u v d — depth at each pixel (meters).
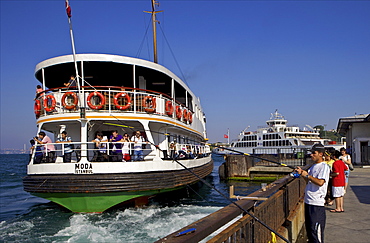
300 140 45.34
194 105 19.84
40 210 13.48
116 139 11.84
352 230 6.80
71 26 10.67
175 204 13.93
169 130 15.45
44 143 11.57
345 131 33.56
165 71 13.79
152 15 21.73
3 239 9.12
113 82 15.11
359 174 17.94
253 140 49.25
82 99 11.62
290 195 6.99
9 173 40.00
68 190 10.26
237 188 21.08
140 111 12.12
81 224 10.12
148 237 8.97
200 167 16.95
